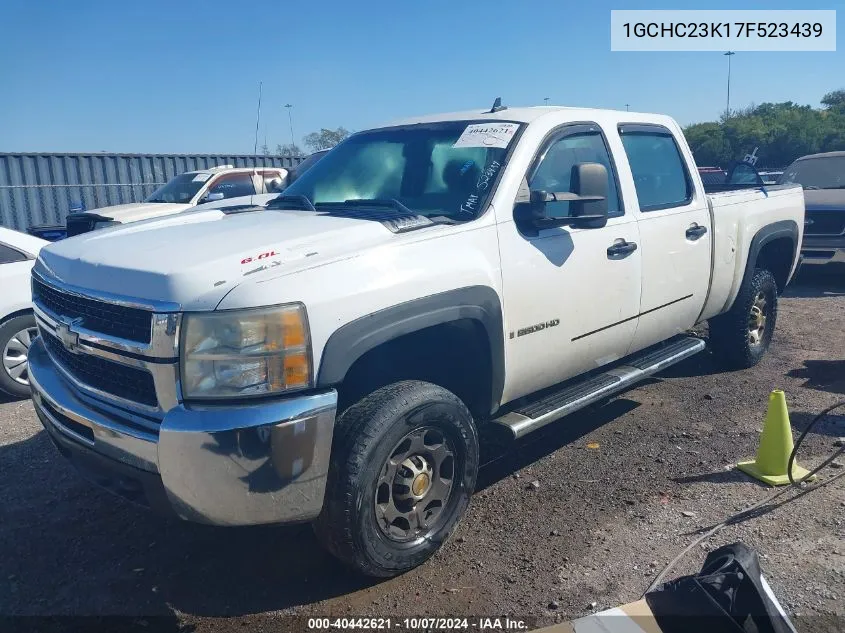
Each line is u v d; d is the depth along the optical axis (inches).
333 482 123.1
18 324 246.7
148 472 117.6
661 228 193.3
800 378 246.5
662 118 211.5
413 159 172.4
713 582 102.8
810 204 425.1
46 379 144.3
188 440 110.7
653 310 193.9
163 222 164.2
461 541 148.5
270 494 115.0
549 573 136.8
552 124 171.0
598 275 172.2
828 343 292.4
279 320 114.7
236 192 486.0
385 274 128.2
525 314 155.0
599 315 174.9
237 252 123.9
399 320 128.3
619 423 210.5
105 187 707.4
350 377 140.3
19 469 189.0
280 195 189.3
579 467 181.8
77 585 137.5
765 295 256.2
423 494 137.0
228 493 112.7
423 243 136.9
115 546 150.7
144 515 162.9
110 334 123.6
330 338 119.3
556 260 160.7
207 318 113.0
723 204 220.5
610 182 182.5
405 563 134.2
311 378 117.7
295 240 129.7
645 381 247.8
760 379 246.2
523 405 167.6
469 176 159.3
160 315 114.5
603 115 187.8
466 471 142.9
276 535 153.0
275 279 116.8
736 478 172.7
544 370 164.7
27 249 253.0
